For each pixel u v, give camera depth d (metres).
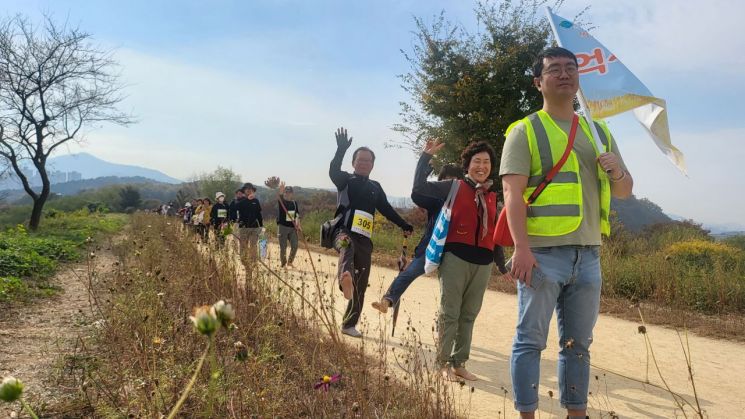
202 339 4.20
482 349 5.75
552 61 2.93
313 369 3.76
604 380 4.75
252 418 3.18
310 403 3.38
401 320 6.85
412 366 4.48
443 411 3.37
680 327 7.04
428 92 15.89
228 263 6.00
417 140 16.53
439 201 5.07
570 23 3.55
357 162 5.69
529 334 2.83
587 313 2.87
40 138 23.36
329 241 5.64
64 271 9.97
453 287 4.40
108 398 3.24
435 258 4.40
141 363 3.45
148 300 4.83
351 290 5.25
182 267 6.92
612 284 9.41
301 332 4.59
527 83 15.17
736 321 7.37
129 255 9.02
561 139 2.86
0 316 5.94
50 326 5.55
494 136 15.27
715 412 3.98
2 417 3.01
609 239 13.36
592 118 3.22
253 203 10.98
